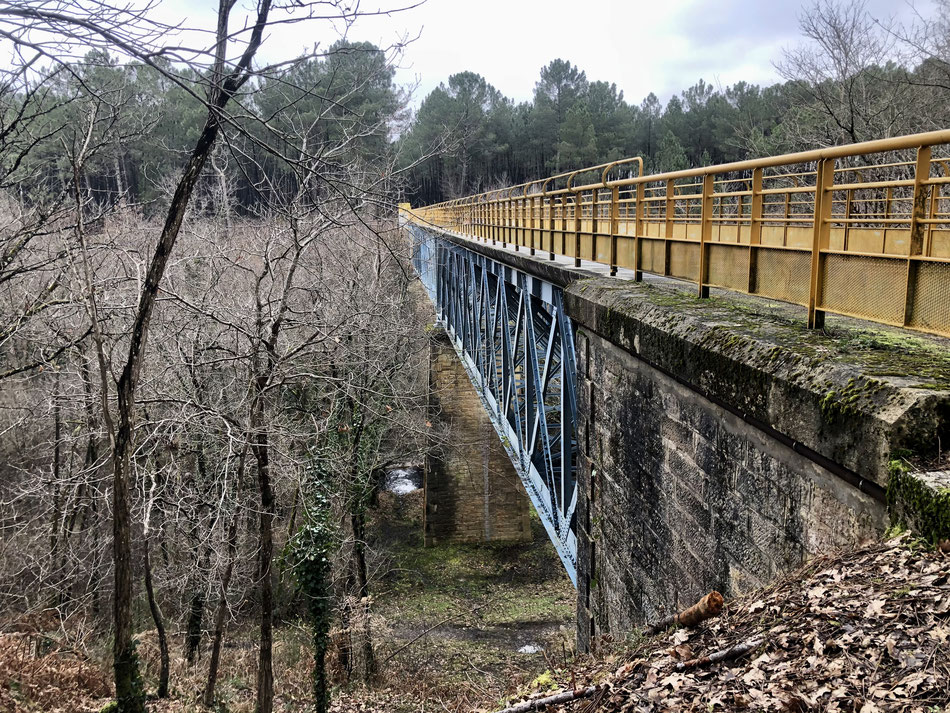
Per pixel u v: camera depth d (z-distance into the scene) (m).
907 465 3.39
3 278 9.83
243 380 13.59
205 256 16.12
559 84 63.94
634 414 7.23
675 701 3.90
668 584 6.53
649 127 62.84
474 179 61.00
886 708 2.87
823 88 20.27
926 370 3.88
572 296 8.96
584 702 4.84
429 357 27.89
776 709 3.28
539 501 12.06
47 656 14.24
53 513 16.27
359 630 18.95
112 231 15.23
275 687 17.95
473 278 19.53
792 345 4.59
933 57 17.91
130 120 14.48
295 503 17.97
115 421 14.39
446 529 28.08
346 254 19.86
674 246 7.45
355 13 5.12
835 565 3.91
